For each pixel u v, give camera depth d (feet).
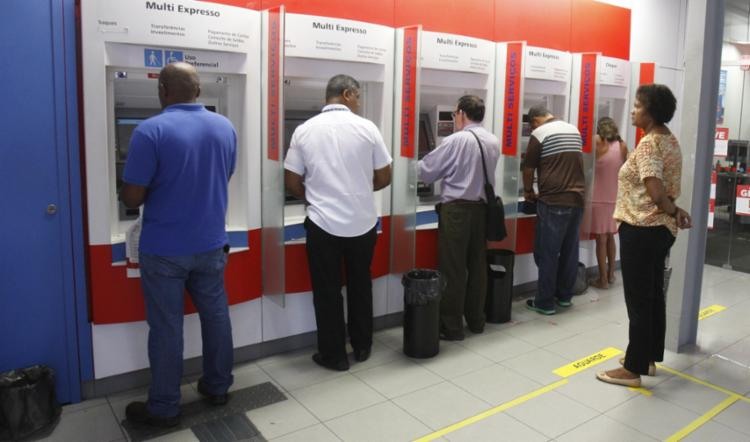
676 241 10.53
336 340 9.71
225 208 8.07
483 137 10.87
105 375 8.71
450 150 10.79
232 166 8.17
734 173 17.22
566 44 13.88
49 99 7.75
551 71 13.55
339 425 7.99
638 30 16.75
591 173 13.97
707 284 15.97
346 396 8.86
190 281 8.11
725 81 17.06
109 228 8.32
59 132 7.87
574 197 12.37
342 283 10.00
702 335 11.86
